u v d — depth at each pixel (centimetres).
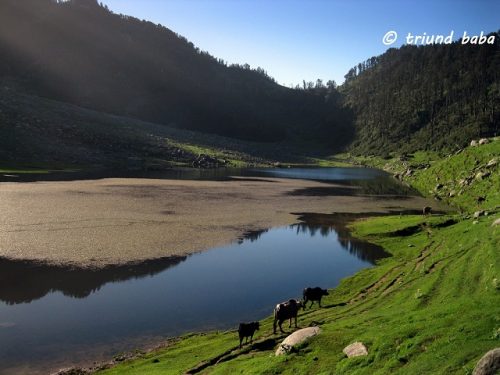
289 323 2955
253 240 5888
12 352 2650
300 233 6406
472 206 7938
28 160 14775
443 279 3112
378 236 6062
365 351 1831
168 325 3131
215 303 3575
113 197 8719
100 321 3159
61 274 4141
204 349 2580
